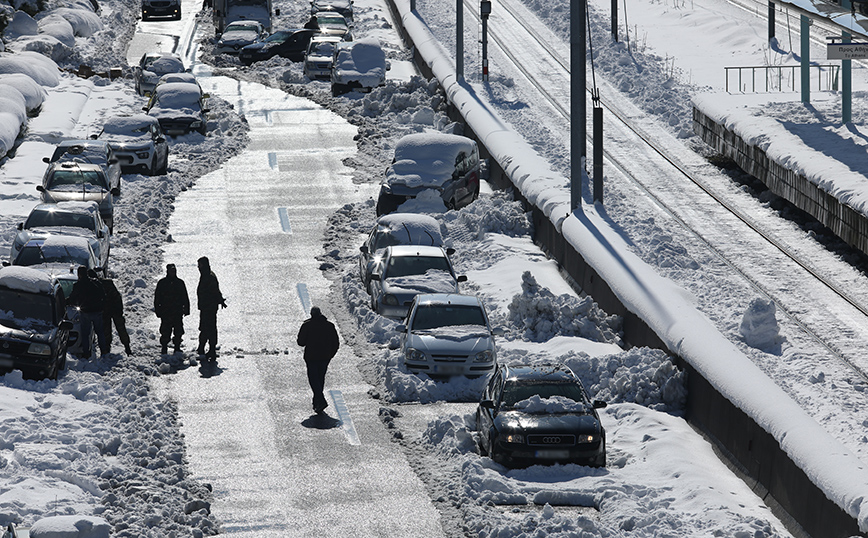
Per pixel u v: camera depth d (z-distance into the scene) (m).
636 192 68.44
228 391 42.56
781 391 35.25
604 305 51.75
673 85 97.06
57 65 111.94
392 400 42.06
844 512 28.19
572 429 34.72
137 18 150.25
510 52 113.38
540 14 132.12
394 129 90.94
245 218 69.19
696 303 49.38
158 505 31.08
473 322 45.66
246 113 97.81
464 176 70.25
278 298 55.00
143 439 36.59
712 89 95.12
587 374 43.47
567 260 58.41
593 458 34.84
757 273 53.84
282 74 111.44
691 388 40.56
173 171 79.44
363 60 104.81
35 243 50.91
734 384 36.56
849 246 57.56
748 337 45.47
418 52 116.19
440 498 32.56
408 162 69.81
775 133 67.06
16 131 81.69
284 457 35.97
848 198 53.62
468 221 66.25
